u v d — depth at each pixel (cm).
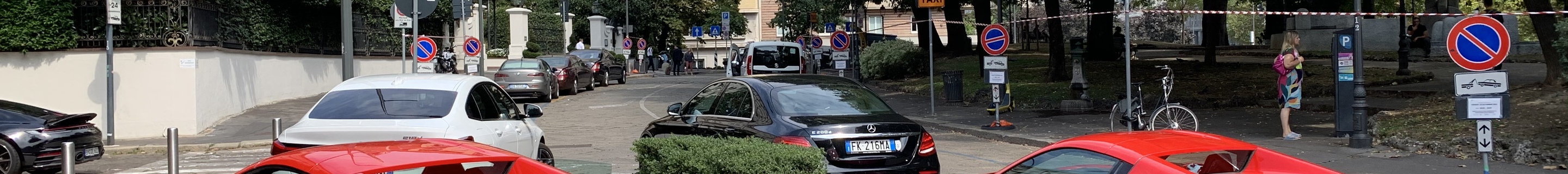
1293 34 1248
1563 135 984
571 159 1155
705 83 3297
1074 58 1770
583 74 2884
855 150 824
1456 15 2844
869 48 3020
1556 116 1098
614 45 5906
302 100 2230
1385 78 2011
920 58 2867
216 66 1792
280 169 531
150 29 1692
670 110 1041
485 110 952
